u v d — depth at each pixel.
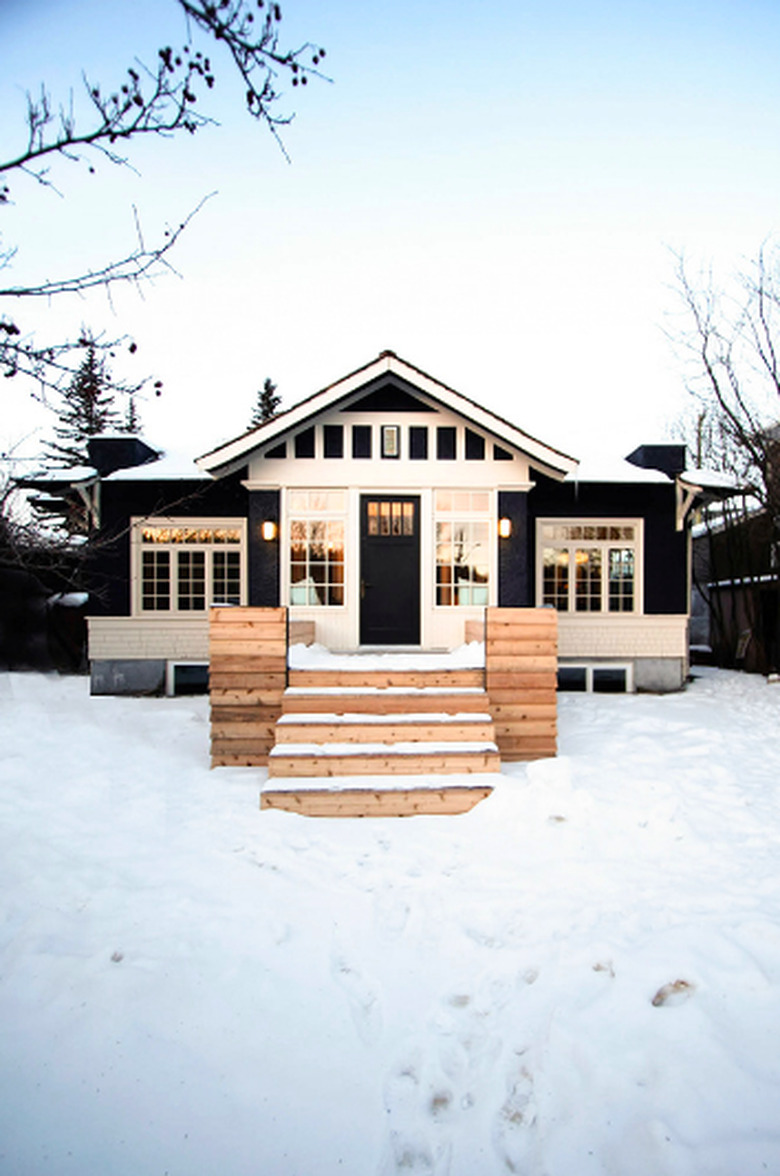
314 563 7.88
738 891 3.29
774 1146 1.86
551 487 10.02
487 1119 2.03
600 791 4.79
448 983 2.67
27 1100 2.08
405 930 3.04
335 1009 2.52
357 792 4.51
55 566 8.05
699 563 15.57
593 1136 1.93
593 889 3.36
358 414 7.96
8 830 4.14
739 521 13.16
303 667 5.70
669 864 3.64
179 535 9.90
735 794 4.80
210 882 3.49
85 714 7.62
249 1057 2.27
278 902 3.28
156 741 6.55
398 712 5.35
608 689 10.02
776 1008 2.39
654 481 9.81
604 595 10.03
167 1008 2.49
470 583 7.95
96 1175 1.84
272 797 4.53
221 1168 1.87
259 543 7.85
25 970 2.67
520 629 5.61
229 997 2.56
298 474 7.89
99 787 5.00
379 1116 2.05
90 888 3.40
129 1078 2.18
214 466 7.61
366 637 7.87
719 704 8.76
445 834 4.15
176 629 9.80
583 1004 2.47
